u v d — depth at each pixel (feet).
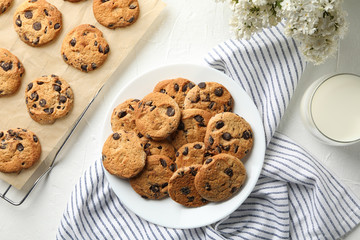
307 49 1.74
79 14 2.25
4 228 2.28
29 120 2.23
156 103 2.08
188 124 2.11
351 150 2.20
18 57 2.25
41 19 2.24
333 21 1.66
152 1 2.25
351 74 2.06
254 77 2.19
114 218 2.25
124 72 2.27
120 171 2.07
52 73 2.24
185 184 2.06
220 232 2.23
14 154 2.19
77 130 2.26
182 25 2.27
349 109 2.09
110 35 2.24
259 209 2.23
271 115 2.16
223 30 2.26
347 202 2.17
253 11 1.73
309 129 2.12
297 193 2.23
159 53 2.27
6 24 2.25
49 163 2.26
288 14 1.65
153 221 2.11
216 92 2.12
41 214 2.28
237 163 2.04
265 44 2.16
